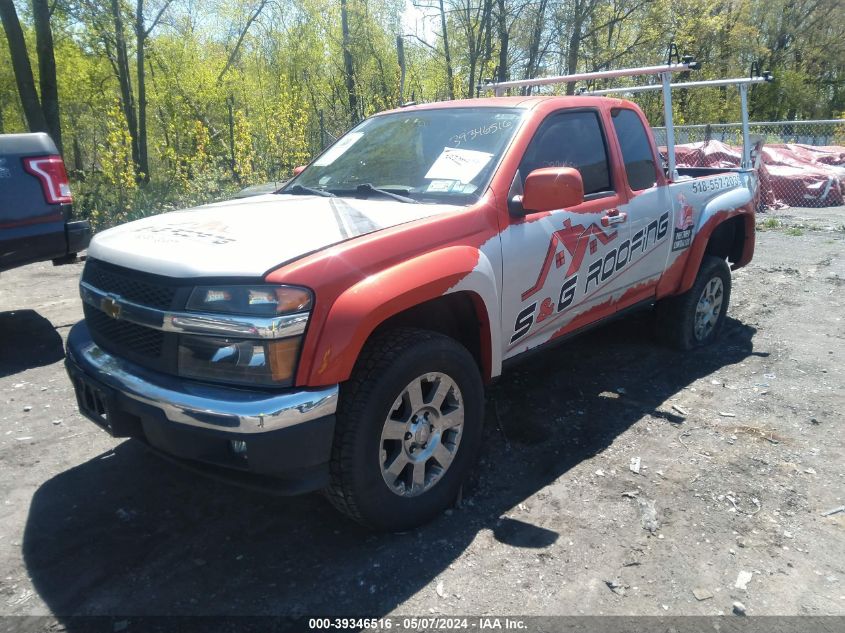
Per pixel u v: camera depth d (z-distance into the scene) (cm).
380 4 2178
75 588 260
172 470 349
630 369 484
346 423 260
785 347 536
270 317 241
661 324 514
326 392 249
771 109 3606
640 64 2105
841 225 1161
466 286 296
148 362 269
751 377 472
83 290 310
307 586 261
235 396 243
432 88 2223
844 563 275
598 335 557
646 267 435
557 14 1797
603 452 366
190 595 256
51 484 335
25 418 408
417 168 361
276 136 1323
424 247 288
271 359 243
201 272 249
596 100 408
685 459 358
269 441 240
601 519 304
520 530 296
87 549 283
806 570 271
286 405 240
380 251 272
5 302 660
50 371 484
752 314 630
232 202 366
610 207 393
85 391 294
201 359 252
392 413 279
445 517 306
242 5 1958
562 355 511
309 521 304
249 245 266
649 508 312
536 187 308
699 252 479
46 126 1201
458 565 273
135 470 349
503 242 324
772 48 3550
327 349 248
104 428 286
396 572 269
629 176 419
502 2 1667
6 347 532
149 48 1634
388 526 284
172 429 253
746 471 346
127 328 280
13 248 487
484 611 248
